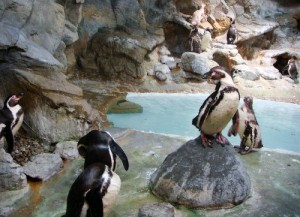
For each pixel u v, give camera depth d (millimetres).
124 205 2258
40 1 4031
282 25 9008
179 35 7578
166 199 2316
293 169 2877
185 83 6551
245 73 6836
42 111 3199
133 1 6902
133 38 6492
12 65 3338
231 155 2441
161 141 3383
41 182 2533
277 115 5398
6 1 3566
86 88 5586
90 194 1641
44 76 3510
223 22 8141
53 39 4191
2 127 2617
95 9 6586
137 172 2740
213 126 2363
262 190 2498
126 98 5570
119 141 3354
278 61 8266
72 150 3018
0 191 2350
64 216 1711
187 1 7824
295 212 2223
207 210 2230
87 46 6383
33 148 3016
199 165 2344
